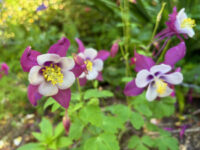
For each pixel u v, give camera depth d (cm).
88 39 60
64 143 31
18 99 47
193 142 37
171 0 35
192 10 38
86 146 28
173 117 43
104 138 28
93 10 61
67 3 56
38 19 53
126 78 32
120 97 48
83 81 30
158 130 35
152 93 28
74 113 28
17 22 50
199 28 30
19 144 40
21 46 48
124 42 37
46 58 20
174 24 27
